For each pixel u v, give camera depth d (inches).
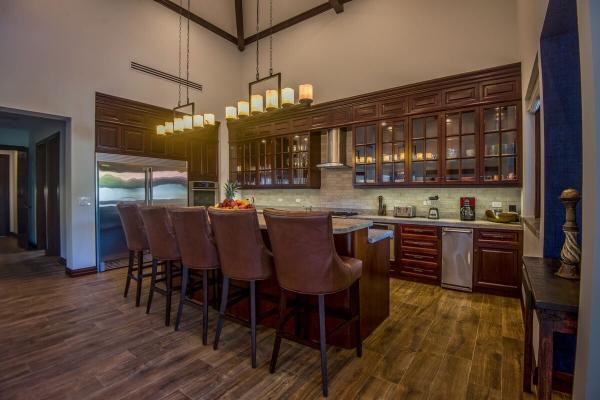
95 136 179.5
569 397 70.2
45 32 160.4
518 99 137.2
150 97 207.5
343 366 82.1
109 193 184.1
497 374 78.2
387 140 178.1
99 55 181.9
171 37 221.3
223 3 247.0
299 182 217.3
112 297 135.9
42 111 158.7
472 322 109.1
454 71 166.6
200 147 240.5
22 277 167.6
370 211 197.3
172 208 98.6
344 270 75.0
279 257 76.1
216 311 120.6
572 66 74.5
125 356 87.4
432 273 152.6
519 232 130.3
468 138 153.3
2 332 101.9
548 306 48.0
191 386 73.8
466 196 163.5
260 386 73.8
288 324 100.5
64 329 104.2
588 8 39.1
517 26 147.3
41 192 241.4
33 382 75.4
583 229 42.9
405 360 84.9
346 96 208.1
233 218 80.7
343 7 210.1
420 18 178.1
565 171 75.0
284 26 239.5
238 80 272.2
